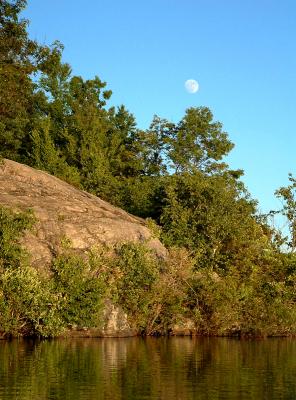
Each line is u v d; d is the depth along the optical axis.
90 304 26.30
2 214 27.08
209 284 29.83
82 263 27.17
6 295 24.97
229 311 29.55
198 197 37.19
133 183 51.31
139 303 28.30
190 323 30.09
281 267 33.97
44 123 47.97
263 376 16.28
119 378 15.52
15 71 38.47
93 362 18.50
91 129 52.38
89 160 49.34
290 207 38.31
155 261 29.70
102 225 30.66
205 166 56.69
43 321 25.28
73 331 26.92
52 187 35.97
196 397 13.14
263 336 30.33
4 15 37.47
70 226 29.81
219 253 35.41
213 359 19.97
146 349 22.73
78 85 56.88
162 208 40.16
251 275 32.34
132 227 31.88
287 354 21.81
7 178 34.94
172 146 56.28
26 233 28.30
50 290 26.05
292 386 14.70
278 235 38.03
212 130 56.97
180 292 29.39
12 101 39.81
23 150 51.69
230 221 35.69
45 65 40.56
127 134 58.56
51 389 13.77
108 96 58.09
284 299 31.56
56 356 19.80
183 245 35.25
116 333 27.67
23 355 19.94
